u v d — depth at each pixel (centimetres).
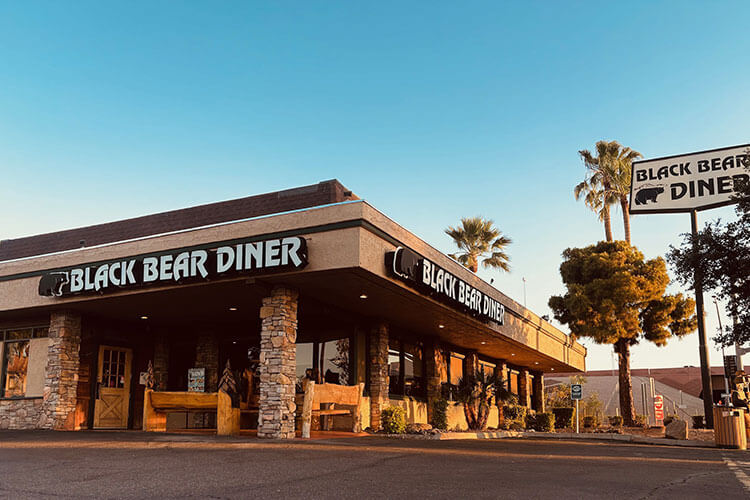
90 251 1666
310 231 1399
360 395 1742
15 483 722
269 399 1446
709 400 2194
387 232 1473
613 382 6053
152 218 2055
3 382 1939
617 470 972
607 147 3369
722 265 1820
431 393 2380
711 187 2239
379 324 2000
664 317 2938
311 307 1705
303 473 826
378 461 982
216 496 646
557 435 2297
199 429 1966
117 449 1090
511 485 758
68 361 1820
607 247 3077
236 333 2109
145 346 2139
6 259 2288
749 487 815
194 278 1480
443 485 744
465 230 3856
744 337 1802
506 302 2428
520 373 3581
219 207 1934
